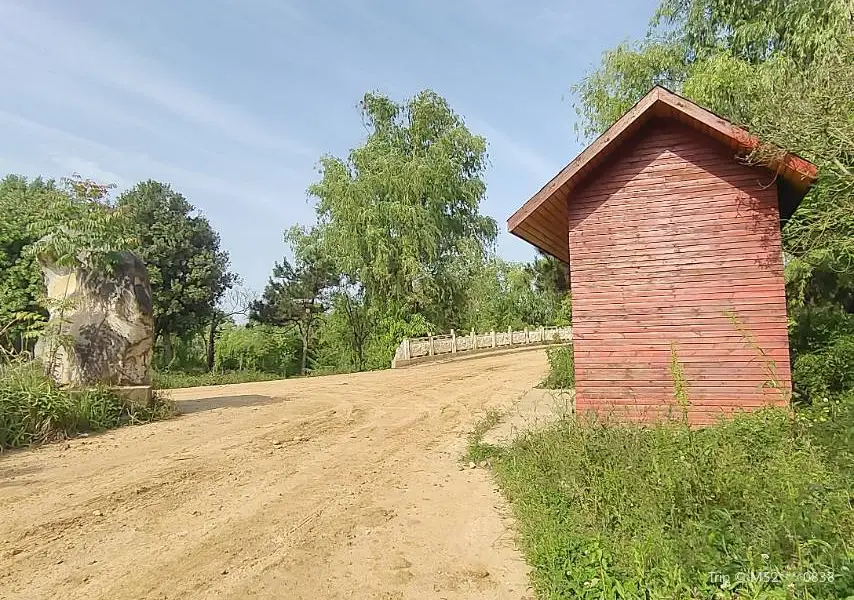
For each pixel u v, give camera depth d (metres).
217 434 10.16
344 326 37.66
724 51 14.09
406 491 6.86
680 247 8.61
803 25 11.62
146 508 6.20
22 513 6.03
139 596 4.26
